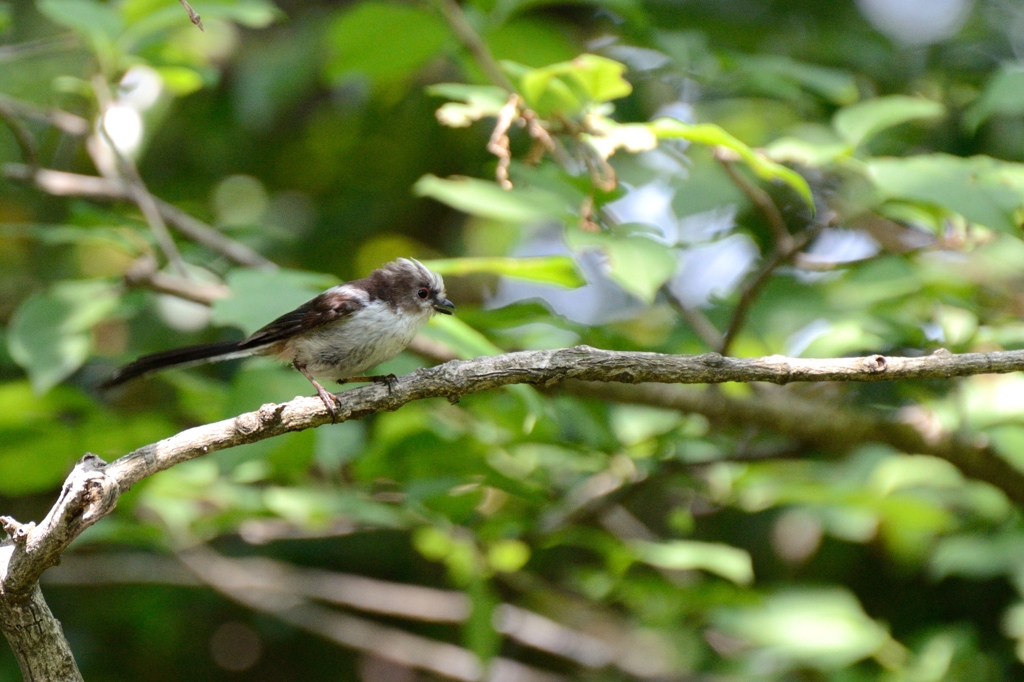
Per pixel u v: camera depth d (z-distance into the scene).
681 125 7.27
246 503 10.03
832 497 9.95
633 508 14.53
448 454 9.86
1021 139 11.91
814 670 11.42
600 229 8.09
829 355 9.16
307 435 9.41
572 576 12.39
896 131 12.34
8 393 9.85
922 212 9.41
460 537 10.02
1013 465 9.42
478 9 10.14
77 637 13.55
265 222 15.91
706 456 10.62
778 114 12.87
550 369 6.46
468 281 16.02
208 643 14.80
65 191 10.85
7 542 5.92
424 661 13.45
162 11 9.69
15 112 11.42
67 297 9.49
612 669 13.20
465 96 8.61
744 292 8.82
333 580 13.91
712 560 9.75
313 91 16.14
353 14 9.82
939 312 9.67
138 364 8.34
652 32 10.06
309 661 14.88
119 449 10.50
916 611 12.26
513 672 13.33
